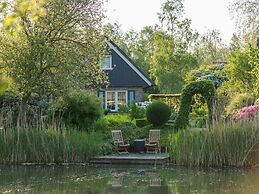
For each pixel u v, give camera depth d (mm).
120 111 31781
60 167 16453
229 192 11648
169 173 14883
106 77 20734
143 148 19188
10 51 18375
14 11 3406
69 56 18891
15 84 18312
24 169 15938
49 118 19594
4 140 17094
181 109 21719
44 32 18828
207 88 21281
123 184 12992
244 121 16469
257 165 16109
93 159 17344
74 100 20078
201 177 14070
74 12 19016
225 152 16016
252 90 25188
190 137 16375
